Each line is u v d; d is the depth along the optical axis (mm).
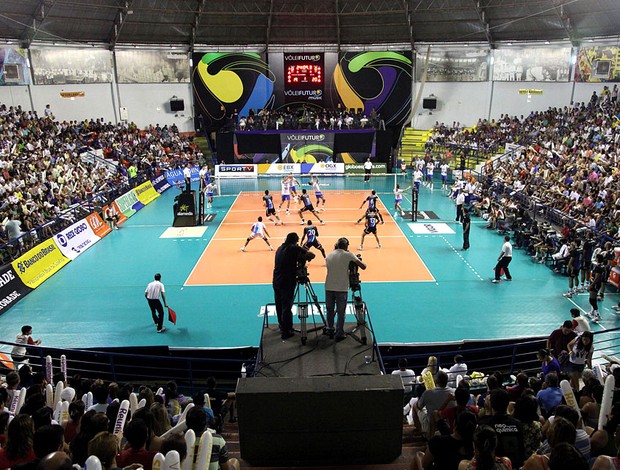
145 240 22969
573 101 38906
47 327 14883
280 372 7469
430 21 39312
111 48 39000
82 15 34656
